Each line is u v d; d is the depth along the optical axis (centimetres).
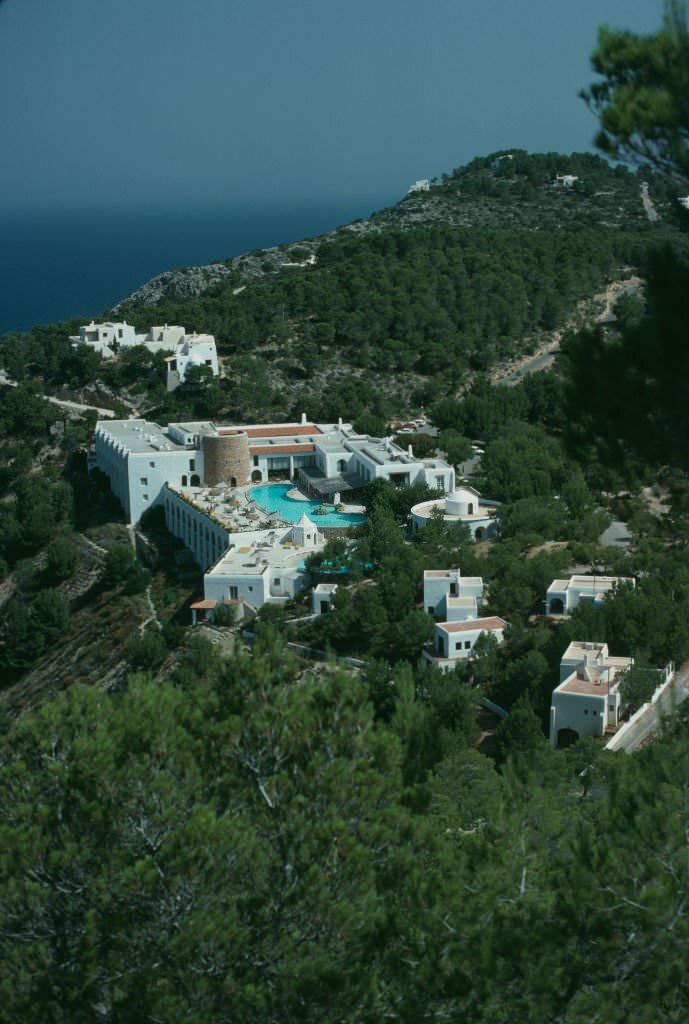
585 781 5306
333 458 15950
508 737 8281
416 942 3192
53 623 13362
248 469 16225
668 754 3625
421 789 3534
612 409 3033
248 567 12362
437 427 18638
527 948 3045
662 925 3019
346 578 11938
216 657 3856
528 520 12794
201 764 3606
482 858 3434
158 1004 3131
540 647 9806
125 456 16225
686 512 3256
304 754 3566
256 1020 3134
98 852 3325
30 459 18925
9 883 3203
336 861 3275
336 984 3116
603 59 2881
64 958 3281
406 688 3850
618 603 9819
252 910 3338
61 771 3381
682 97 2752
